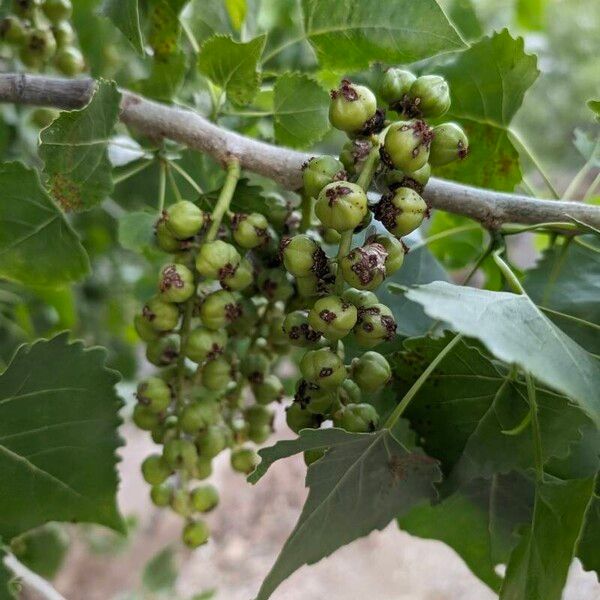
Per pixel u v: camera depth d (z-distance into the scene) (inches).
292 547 5.9
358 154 6.2
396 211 5.9
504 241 7.1
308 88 8.6
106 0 7.4
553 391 6.4
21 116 11.5
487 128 8.9
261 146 7.3
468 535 8.2
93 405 6.9
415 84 6.6
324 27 7.8
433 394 6.8
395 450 6.2
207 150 7.4
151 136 7.6
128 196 10.9
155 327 6.9
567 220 7.0
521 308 5.7
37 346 6.7
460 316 5.1
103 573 22.6
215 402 7.4
